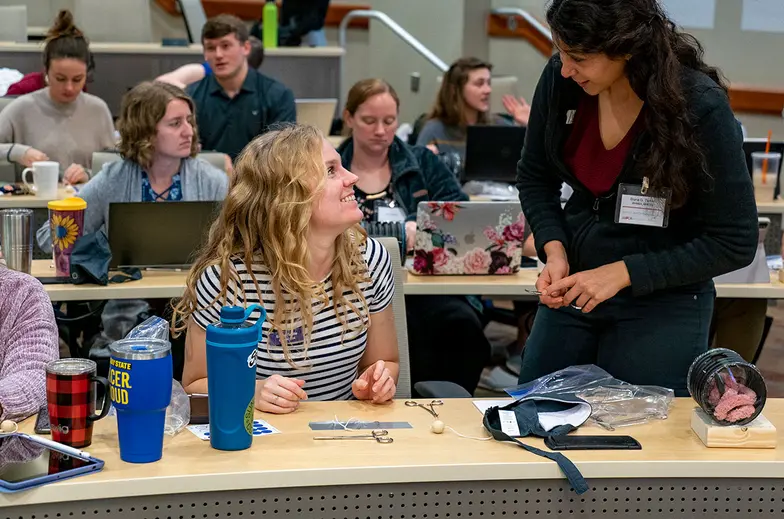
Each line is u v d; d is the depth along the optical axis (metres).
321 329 2.04
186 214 3.23
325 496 1.62
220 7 8.37
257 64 6.05
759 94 6.44
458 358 3.71
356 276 2.07
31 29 6.88
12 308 1.92
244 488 1.58
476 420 1.89
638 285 2.07
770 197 4.51
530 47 7.59
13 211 3.17
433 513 1.66
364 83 3.80
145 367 1.57
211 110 5.34
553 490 1.69
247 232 1.99
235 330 1.64
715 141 1.97
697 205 2.07
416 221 3.43
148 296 3.10
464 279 3.28
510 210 3.28
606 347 2.23
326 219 1.97
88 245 3.11
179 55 6.22
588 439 1.76
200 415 1.85
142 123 3.45
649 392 2.00
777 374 4.54
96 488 1.52
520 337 4.50
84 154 5.05
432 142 5.47
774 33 6.38
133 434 1.60
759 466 1.70
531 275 3.39
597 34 1.89
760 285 3.32
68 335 3.40
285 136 1.98
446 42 7.96
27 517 1.52
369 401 2.00
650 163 2.00
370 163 3.88
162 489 1.55
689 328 2.15
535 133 2.34
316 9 6.87
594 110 2.18
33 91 5.51
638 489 1.70
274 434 1.77
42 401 1.84
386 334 2.18
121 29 6.71
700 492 1.71
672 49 1.97
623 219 2.12
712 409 1.76
